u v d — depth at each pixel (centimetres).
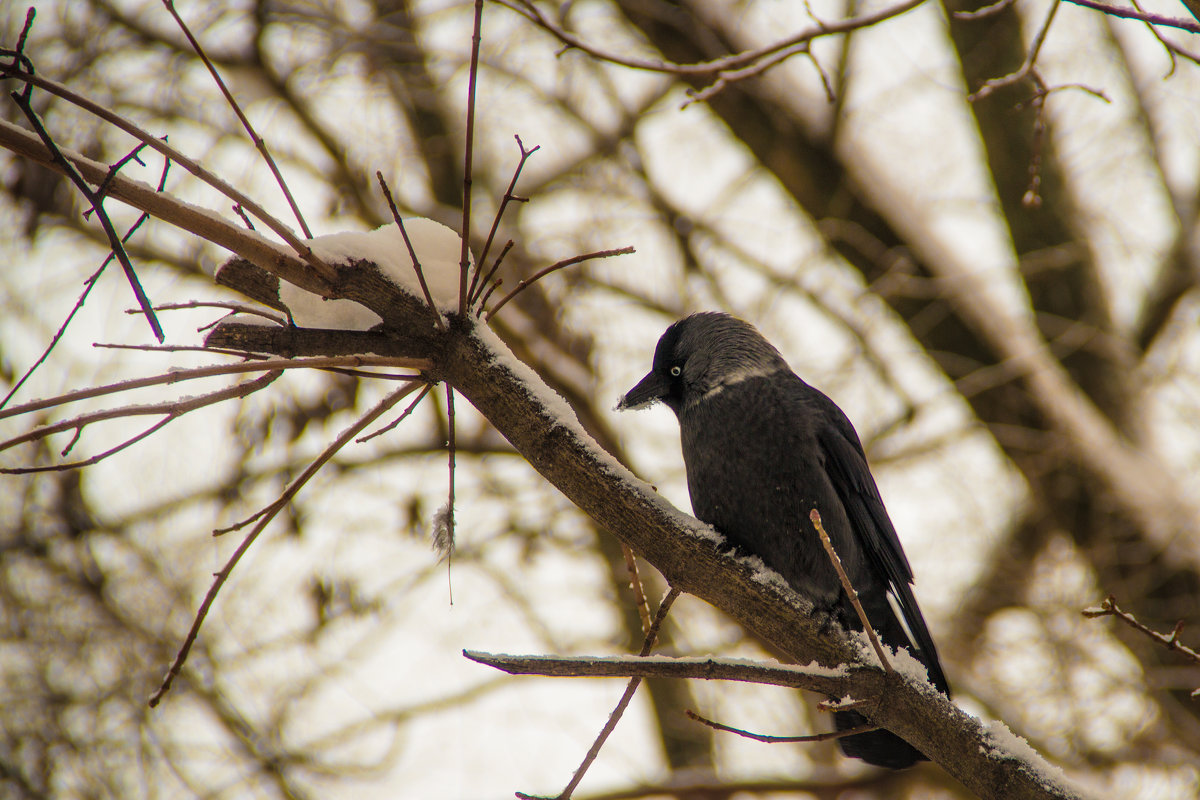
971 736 459
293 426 1276
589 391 1448
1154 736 1134
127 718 1234
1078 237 1499
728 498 670
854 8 1375
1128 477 1278
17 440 365
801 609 477
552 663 372
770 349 713
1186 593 1175
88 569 1297
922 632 673
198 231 409
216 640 1316
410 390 472
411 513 1371
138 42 1468
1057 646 1178
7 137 367
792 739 422
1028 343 1455
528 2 589
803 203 1628
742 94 1588
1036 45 602
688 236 1594
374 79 1526
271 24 1512
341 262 445
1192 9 515
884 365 1429
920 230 1543
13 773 1174
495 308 480
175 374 384
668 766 1497
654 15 1581
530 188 1595
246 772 1293
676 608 1418
